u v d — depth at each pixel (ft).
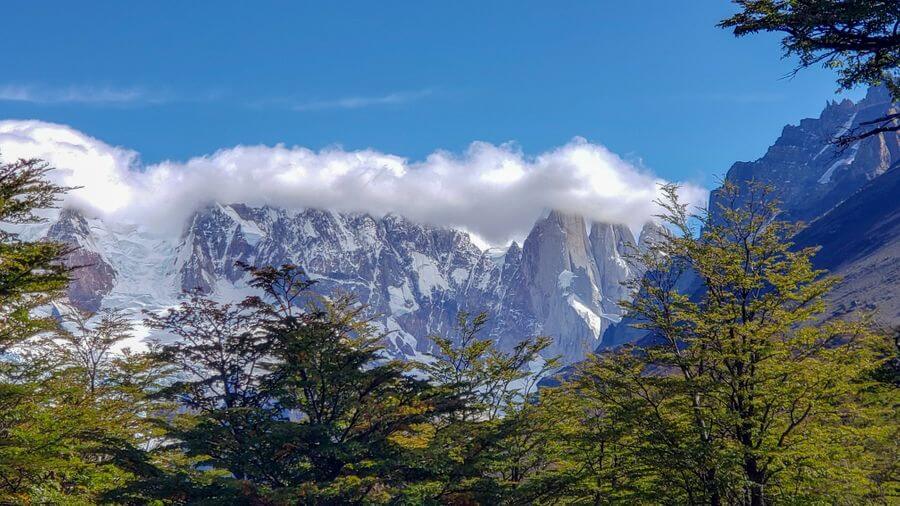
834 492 92.27
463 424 109.09
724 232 106.63
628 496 99.81
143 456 102.47
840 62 56.70
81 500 85.05
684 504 97.09
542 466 124.06
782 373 91.04
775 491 93.45
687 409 97.30
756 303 98.89
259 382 116.47
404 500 98.27
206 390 115.44
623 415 99.50
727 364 97.91
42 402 80.23
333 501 99.60
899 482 98.68
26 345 104.73
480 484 105.19
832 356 90.94
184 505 99.81
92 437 90.38
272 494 93.30
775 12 54.90
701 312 102.12
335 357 110.63
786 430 94.48
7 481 75.10
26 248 68.39
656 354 102.42
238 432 108.17
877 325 88.99
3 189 66.54
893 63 55.16
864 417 91.09
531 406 124.16
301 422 112.06
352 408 111.86
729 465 88.89
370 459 104.78
